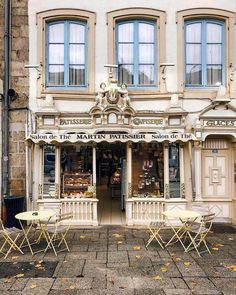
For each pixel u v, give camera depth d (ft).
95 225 31.71
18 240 27.20
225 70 34.19
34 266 21.30
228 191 34.35
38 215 24.80
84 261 22.17
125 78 34.50
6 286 18.33
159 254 23.56
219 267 21.02
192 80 34.42
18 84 33.40
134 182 33.30
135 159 33.47
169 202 31.68
